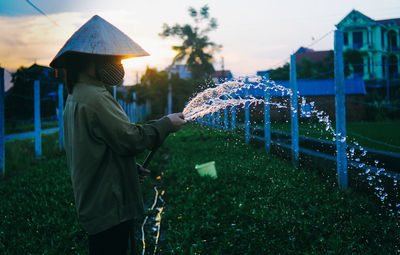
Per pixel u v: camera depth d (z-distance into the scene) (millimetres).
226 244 3492
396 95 30781
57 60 2045
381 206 4273
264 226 3744
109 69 1997
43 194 5555
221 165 7156
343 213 4023
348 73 32469
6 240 3742
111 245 1954
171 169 7539
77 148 1847
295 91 6809
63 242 3625
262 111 8648
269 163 6906
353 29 40312
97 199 1829
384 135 10602
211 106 2822
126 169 1951
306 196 4664
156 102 37125
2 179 7434
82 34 1995
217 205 4629
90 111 1832
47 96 20359
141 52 2035
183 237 3736
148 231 4230
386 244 3285
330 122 5910
